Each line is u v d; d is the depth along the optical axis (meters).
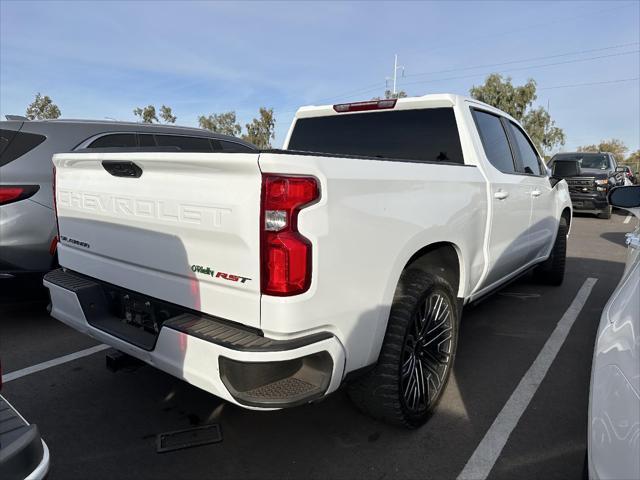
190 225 2.23
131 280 2.63
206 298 2.23
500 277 4.12
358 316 2.27
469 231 3.20
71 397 3.28
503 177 3.81
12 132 4.32
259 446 2.73
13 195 4.11
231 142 6.29
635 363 1.50
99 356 3.96
